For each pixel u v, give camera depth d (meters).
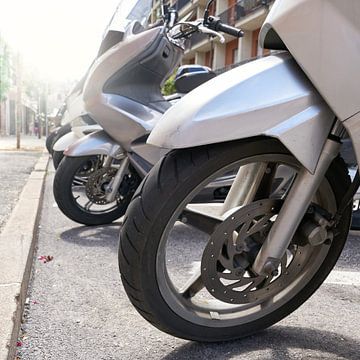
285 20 1.49
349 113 1.49
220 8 25.81
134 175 3.72
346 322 2.05
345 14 1.47
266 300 1.82
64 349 1.76
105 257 2.95
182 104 1.51
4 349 1.54
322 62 1.47
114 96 3.27
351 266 2.90
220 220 1.67
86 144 3.46
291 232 1.60
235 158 1.56
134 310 2.13
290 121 1.50
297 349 1.78
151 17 3.87
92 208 4.44
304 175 1.58
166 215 1.53
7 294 1.94
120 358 1.71
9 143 18.55
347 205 1.72
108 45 3.37
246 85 1.51
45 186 6.06
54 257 2.93
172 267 2.79
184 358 1.70
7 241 2.77
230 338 1.79
